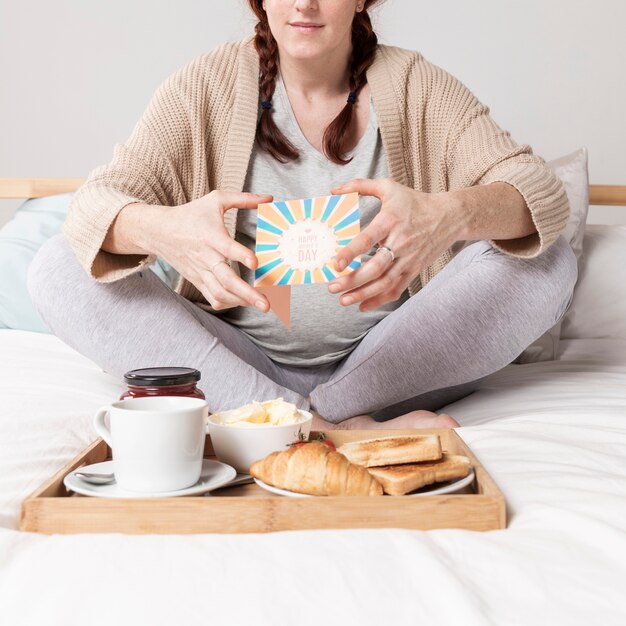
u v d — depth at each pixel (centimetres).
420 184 157
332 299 147
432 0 246
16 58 250
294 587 63
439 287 133
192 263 114
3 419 113
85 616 60
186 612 60
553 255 133
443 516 77
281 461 85
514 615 60
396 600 61
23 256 202
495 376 171
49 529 78
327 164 152
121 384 146
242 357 147
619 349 194
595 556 69
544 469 93
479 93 248
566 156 210
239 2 246
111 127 252
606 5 246
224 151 154
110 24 249
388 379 134
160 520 77
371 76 155
